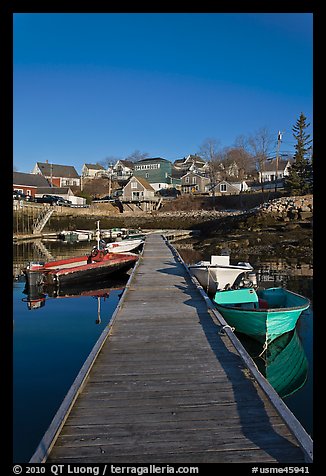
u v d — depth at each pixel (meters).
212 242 29.00
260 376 4.58
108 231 38.97
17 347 8.18
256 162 59.62
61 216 45.50
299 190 37.72
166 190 60.47
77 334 9.13
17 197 41.00
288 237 26.78
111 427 3.62
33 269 14.47
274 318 7.38
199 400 4.13
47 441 3.27
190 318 7.48
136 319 7.42
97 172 83.25
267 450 3.26
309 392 6.01
